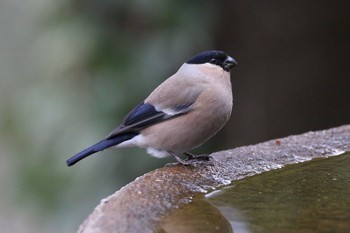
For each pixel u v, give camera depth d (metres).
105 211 5.37
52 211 11.98
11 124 12.70
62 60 12.19
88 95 12.03
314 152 7.87
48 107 12.12
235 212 5.78
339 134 8.55
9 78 13.65
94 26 12.09
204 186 6.64
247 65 14.75
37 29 12.73
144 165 11.80
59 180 11.93
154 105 8.12
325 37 14.81
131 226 5.16
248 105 14.83
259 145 8.18
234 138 14.69
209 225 5.43
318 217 5.61
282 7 14.58
